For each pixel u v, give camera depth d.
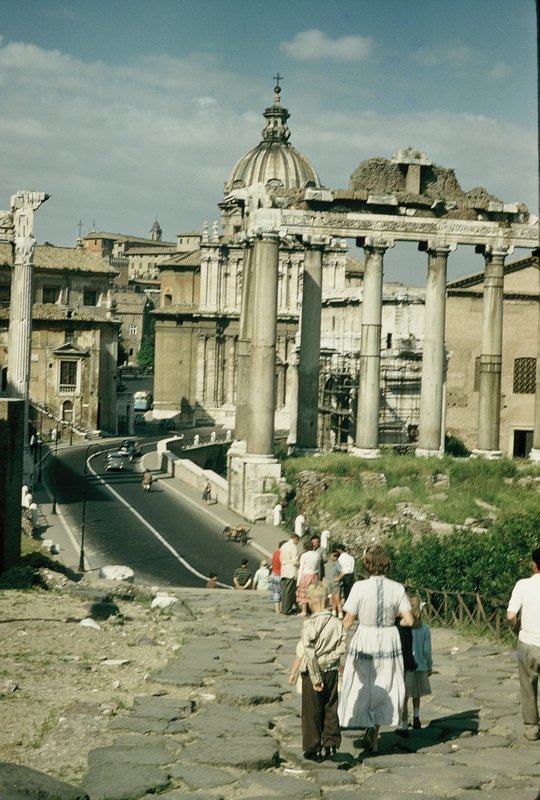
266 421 58.03
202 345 150.88
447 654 22.86
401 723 15.00
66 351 121.56
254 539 55.41
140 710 14.96
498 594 30.39
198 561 51.81
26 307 71.00
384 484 54.41
